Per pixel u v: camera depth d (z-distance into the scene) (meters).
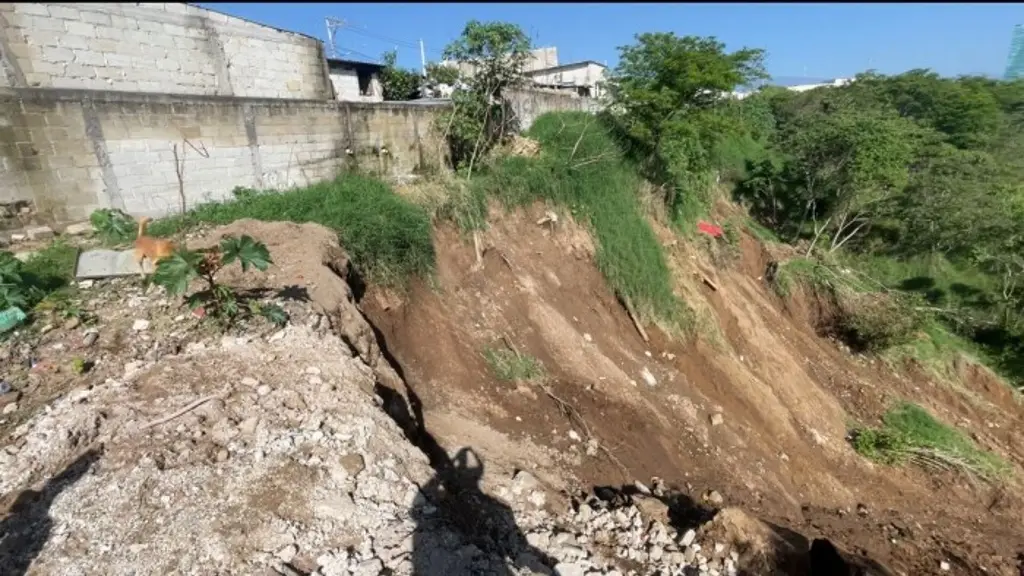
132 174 7.86
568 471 7.22
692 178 17.14
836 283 16.66
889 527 9.62
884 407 13.57
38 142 6.99
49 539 3.33
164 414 4.21
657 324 12.14
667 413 9.85
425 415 7.01
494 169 11.59
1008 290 17.58
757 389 11.85
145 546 3.33
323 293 6.14
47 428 4.04
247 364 4.86
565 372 9.38
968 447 12.52
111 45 8.57
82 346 4.99
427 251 8.92
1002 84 31.17
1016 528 10.41
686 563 5.16
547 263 11.16
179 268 4.79
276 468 3.94
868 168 16.95
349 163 10.77
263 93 11.09
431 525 3.98
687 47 14.01
